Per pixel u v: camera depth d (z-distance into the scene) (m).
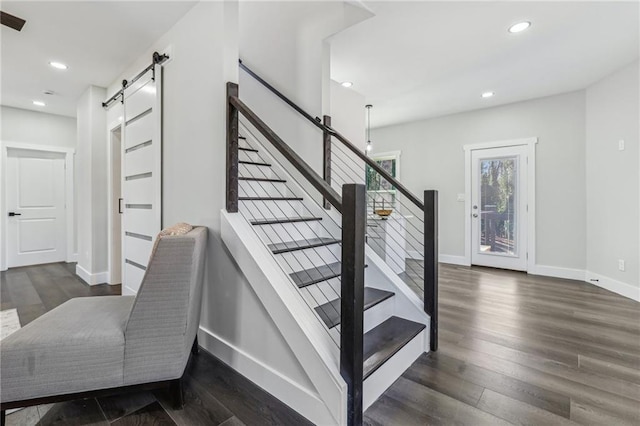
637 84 3.31
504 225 4.82
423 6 2.46
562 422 1.47
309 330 1.53
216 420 1.50
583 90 4.14
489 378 1.83
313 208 2.77
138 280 2.95
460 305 3.11
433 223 2.13
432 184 5.53
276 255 2.08
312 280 1.99
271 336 1.72
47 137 5.09
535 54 3.22
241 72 3.25
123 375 1.48
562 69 3.57
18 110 4.82
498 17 2.59
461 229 5.24
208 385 1.79
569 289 3.71
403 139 5.85
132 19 2.40
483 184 5.01
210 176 2.10
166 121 2.56
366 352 1.75
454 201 5.30
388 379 1.74
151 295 1.49
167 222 2.57
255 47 3.11
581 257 4.18
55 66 3.29
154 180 2.64
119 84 3.55
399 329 2.07
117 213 3.92
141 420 1.49
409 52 3.20
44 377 1.38
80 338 1.43
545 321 2.70
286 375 1.64
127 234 3.16
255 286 1.74
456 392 1.70
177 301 1.53
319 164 2.67
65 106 4.70
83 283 3.98
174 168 2.47
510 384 1.77
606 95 3.75
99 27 2.53
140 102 2.91
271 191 2.82
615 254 3.62
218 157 2.03
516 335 2.41
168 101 2.54
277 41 2.91
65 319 1.60
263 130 1.69
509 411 1.55
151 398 1.67
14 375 1.35
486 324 2.63
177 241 1.51
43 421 1.48
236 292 1.94
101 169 3.98
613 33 2.82
